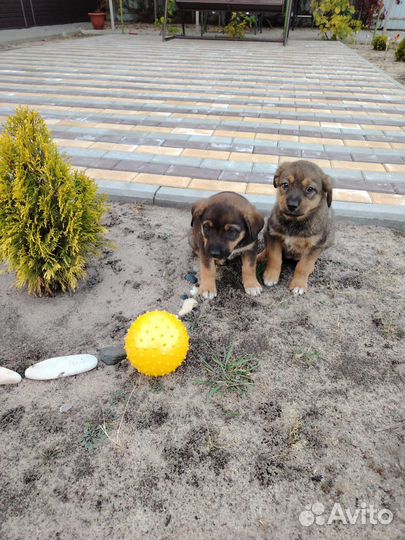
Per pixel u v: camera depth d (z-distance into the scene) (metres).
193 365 0.68
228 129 1.60
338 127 1.65
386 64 3.19
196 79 2.38
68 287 0.82
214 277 0.83
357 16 4.84
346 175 1.25
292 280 0.86
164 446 0.55
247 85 2.27
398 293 0.84
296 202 0.74
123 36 4.28
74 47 3.50
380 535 0.47
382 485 0.51
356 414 0.60
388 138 1.54
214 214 0.76
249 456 0.54
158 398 0.62
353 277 0.89
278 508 0.49
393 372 0.67
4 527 0.47
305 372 0.67
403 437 0.57
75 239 0.72
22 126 0.72
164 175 1.23
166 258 0.93
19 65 2.70
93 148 1.41
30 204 0.69
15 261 0.73
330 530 0.47
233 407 0.61
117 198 1.15
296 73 2.60
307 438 0.57
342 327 0.76
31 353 0.69
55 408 0.60
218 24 5.21
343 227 1.07
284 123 1.68
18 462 0.54
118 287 0.84
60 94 2.02
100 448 0.55
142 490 0.51
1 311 0.78
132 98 1.98
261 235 1.05
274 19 5.19
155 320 0.63
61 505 0.49
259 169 1.27
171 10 4.30
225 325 0.76
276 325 0.76
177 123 1.65
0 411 0.60
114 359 0.67
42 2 4.54
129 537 0.46
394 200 1.12
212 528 0.47
